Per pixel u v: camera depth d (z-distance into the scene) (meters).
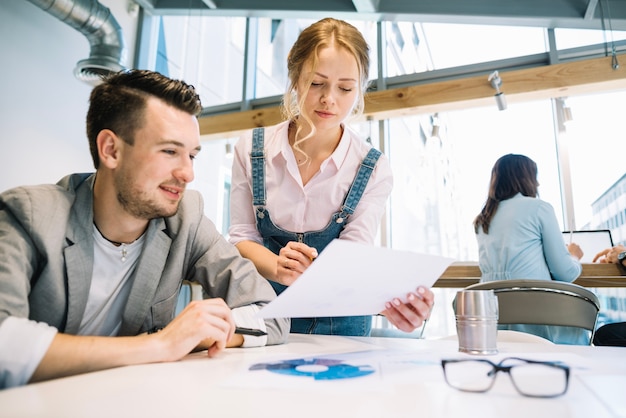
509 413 0.35
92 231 0.80
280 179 1.28
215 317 0.67
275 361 0.60
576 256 2.42
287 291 0.60
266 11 4.12
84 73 3.34
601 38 3.39
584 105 3.33
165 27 4.65
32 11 3.36
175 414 0.34
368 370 0.53
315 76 1.11
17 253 0.68
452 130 3.68
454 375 0.49
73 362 0.53
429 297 0.83
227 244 1.02
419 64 3.91
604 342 1.71
